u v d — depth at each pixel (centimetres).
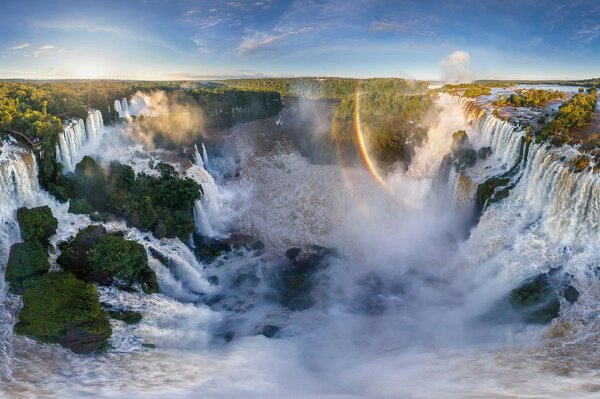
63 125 6731
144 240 5800
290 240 7431
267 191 8981
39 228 4803
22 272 4306
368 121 10262
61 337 3916
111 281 4841
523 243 5347
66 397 3338
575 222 4978
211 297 5728
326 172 9656
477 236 6094
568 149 5431
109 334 4103
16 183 5106
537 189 5666
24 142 5694
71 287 4144
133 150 8250
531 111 7944
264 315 5372
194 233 6838
